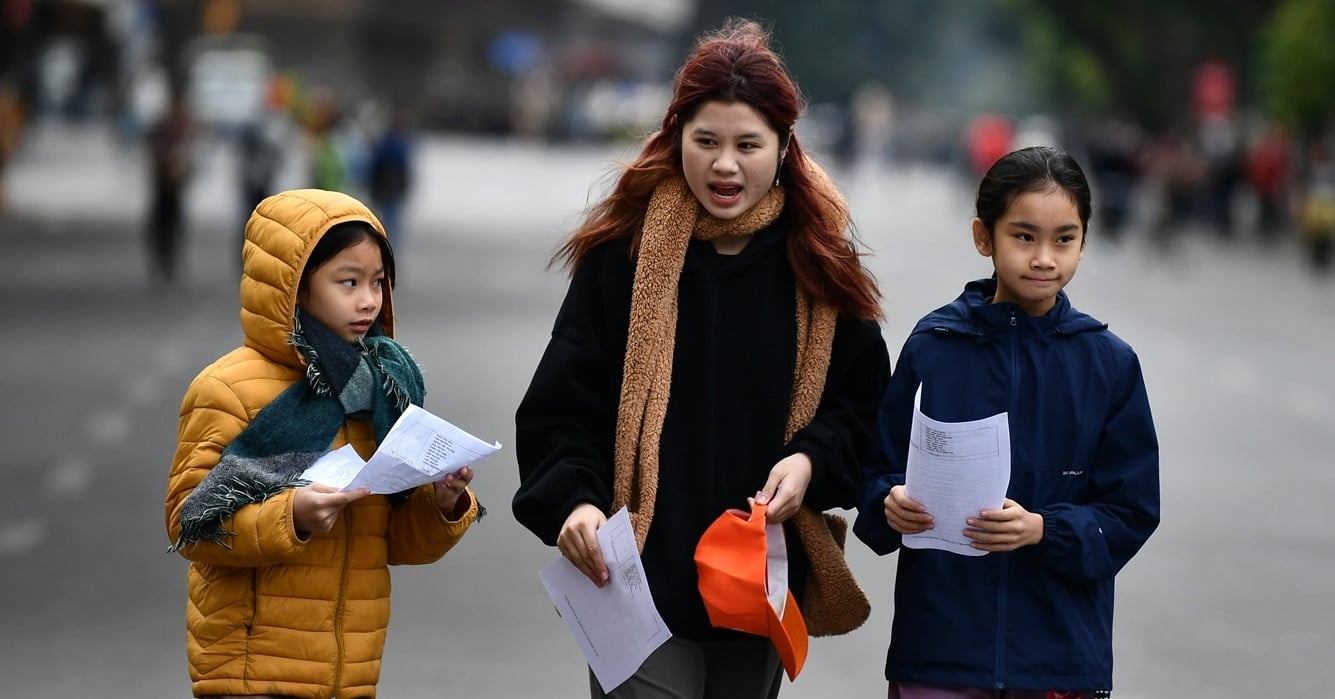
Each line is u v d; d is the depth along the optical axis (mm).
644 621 11164
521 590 22531
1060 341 11422
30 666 18703
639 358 11383
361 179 83250
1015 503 10984
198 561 10914
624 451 11422
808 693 18422
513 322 51062
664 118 11586
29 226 78750
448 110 195375
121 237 75438
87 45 172250
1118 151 89625
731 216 11367
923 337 11578
